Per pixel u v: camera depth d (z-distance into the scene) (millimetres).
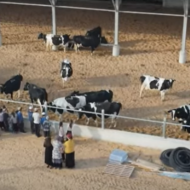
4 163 19469
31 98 22578
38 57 27766
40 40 29719
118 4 26719
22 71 26281
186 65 26766
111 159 19438
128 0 35094
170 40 29469
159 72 26031
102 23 31703
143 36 29953
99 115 21172
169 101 23453
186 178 18562
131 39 29578
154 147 20375
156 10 33406
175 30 30750
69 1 35188
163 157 19359
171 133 21078
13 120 21203
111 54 28016
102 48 28688
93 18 32469
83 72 26094
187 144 19984
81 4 34656
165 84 23109
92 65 26828
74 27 31188
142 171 18969
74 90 24406
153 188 18000
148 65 26766
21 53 28219
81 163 19438
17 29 31203
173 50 28328
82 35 29219
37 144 20703
